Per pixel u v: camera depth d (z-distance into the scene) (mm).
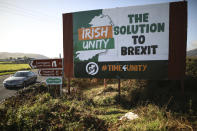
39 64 6953
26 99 5871
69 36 6742
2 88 9219
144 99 5496
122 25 6059
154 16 5707
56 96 6441
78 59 6672
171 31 5570
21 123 3348
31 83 10750
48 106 4293
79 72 6688
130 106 5363
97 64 6445
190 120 3496
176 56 5551
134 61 5996
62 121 3490
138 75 5984
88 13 6441
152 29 5750
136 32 5918
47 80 6918
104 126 3570
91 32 6445
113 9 6145
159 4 5648
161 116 3625
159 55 5727
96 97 6512
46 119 3598
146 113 4078
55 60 6789
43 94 6352
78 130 3154
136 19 5895
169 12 5566
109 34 6238
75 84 9297
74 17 6633
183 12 5418
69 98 6164
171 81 6762
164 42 5656
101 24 6301
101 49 6363
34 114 3795
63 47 6852
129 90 6812
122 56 6129
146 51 5855
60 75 6750
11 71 20844
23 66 29297
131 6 5934
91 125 3486
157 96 5461
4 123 3279
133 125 3352
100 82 9992
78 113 3986
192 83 6141
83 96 6582
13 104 5211
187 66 7570
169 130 3002
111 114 4559
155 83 6910
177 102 4723
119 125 3562
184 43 5457
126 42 6051
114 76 6258
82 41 6586
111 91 7219
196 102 4520
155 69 5785
